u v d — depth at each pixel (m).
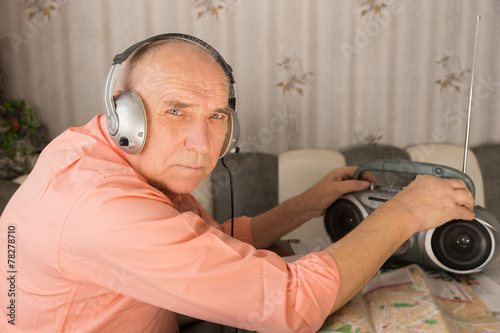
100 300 0.43
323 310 0.40
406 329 0.43
